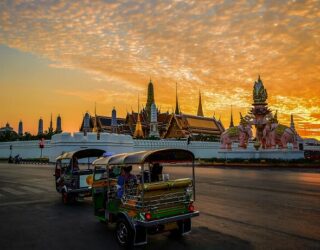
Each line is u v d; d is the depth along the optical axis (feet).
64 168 51.78
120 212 26.09
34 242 26.99
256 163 139.74
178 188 26.48
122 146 180.45
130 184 27.45
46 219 35.68
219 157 168.45
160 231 26.03
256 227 30.42
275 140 153.07
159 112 325.01
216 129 296.92
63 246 25.82
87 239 27.76
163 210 25.40
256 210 38.24
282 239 26.61
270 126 154.61
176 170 113.29
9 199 49.60
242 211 37.76
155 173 28.78
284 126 153.17
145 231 24.94
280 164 130.82
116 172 35.45
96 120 282.97
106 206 29.58
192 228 30.40
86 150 47.50
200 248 24.73
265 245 25.11
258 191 54.49
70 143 166.81
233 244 25.50
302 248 24.30
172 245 25.62
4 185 67.36
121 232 25.84
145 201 24.73
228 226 30.94
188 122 277.03
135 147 191.72
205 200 45.50
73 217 36.65
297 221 32.55
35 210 40.93
